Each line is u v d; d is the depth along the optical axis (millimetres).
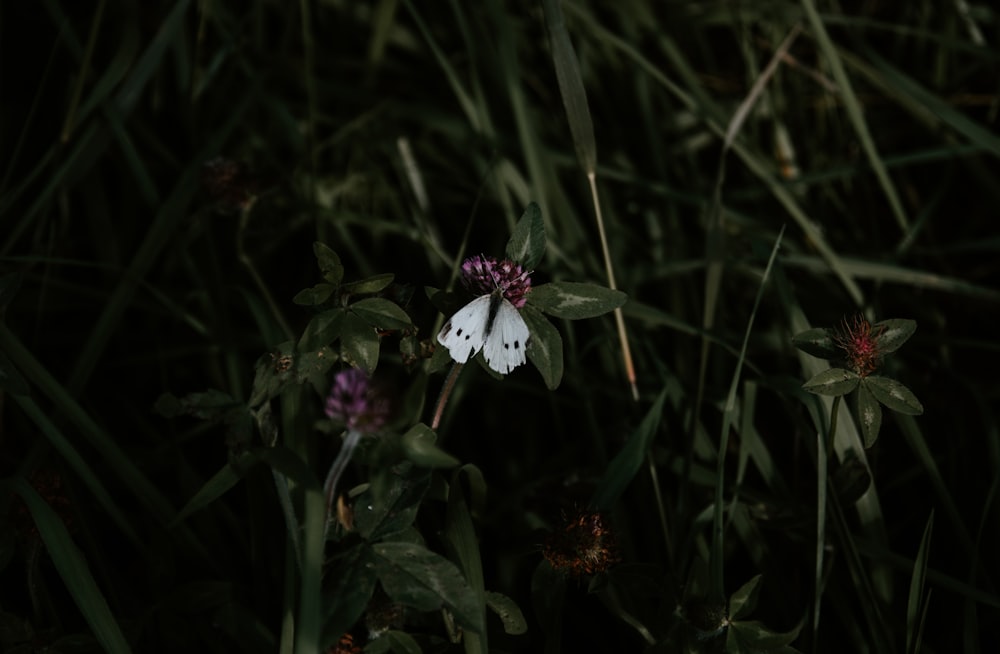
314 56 1357
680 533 1025
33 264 1130
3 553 941
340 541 902
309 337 895
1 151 1255
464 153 1298
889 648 975
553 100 1332
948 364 1152
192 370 1168
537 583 958
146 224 1240
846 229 1275
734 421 1085
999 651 1028
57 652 948
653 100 1343
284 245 1229
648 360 1154
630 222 1266
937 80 1340
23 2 1358
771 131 1351
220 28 1261
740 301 1216
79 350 1176
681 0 1382
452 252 1251
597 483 1054
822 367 1038
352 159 1278
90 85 1264
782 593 1019
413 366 938
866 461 1005
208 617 996
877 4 1407
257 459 899
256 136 1255
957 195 1287
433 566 881
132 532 991
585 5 1340
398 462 901
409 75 1376
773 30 1346
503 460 1134
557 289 904
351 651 904
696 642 947
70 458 972
